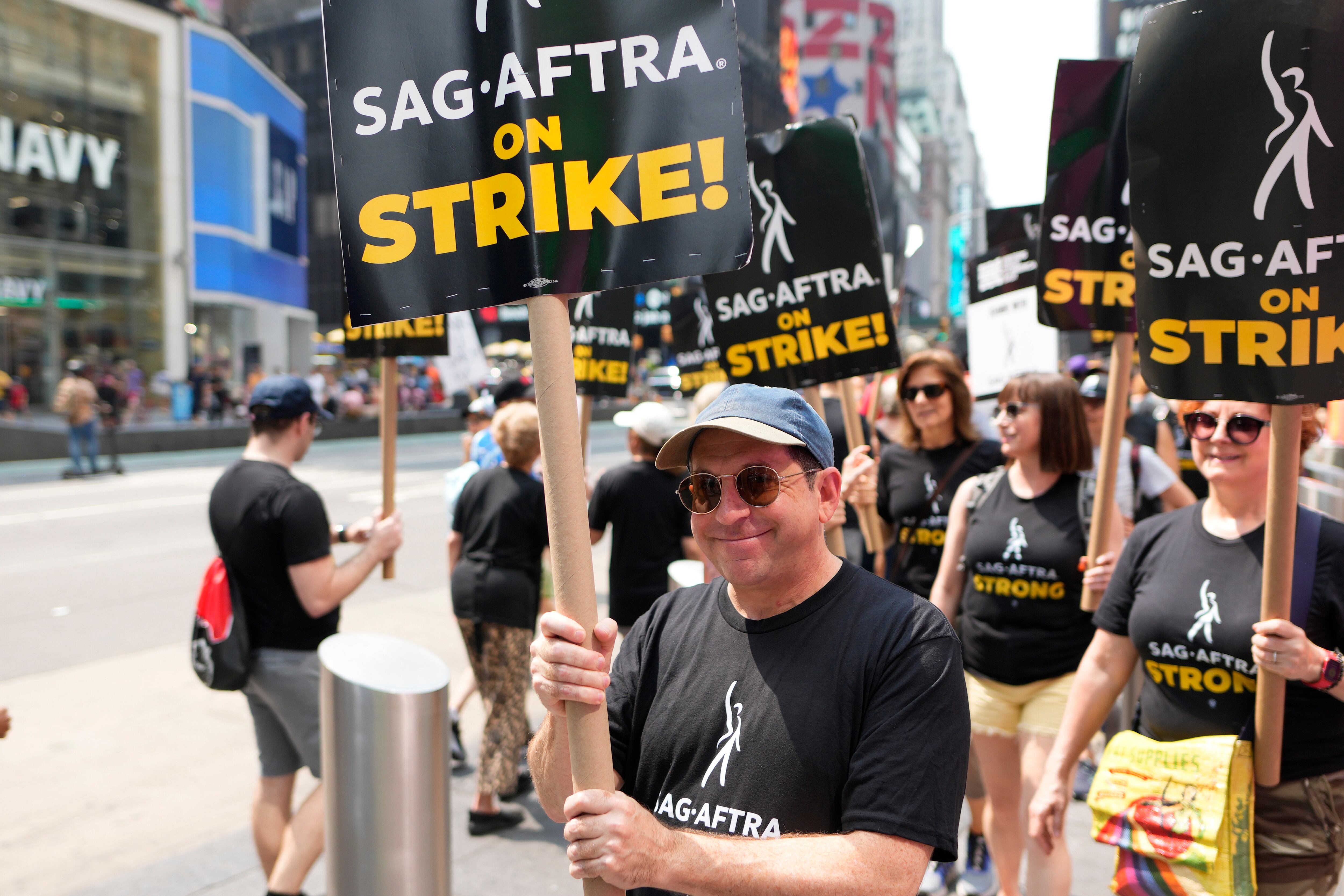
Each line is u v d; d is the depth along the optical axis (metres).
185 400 25.22
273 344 36.78
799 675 1.66
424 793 2.80
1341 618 2.17
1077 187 3.31
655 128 1.62
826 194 3.36
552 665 1.47
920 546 4.08
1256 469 2.32
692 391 6.47
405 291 1.67
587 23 1.63
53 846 4.05
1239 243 2.07
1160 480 4.29
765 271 3.43
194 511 13.45
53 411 26.69
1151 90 2.12
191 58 30.36
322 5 1.70
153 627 7.45
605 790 1.46
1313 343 2.03
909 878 1.48
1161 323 2.14
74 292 27.69
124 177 28.80
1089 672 2.64
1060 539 3.24
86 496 15.03
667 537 4.40
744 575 1.69
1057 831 2.62
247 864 3.85
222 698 5.85
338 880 2.79
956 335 20.34
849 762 1.61
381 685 2.76
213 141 31.48
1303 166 2.01
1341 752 2.21
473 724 5.43
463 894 3.62
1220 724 2.32
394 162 1.68
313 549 3.23
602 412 35.59
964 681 1.63
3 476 17.67
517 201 1.62
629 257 1.61
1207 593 2.35
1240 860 2.20
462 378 7.44
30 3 25.62
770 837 1.58
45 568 9.66
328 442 25.55
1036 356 5.61
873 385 5.96
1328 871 2.21
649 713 1.82
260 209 35.16
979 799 3.60
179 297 30.53
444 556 10.33
